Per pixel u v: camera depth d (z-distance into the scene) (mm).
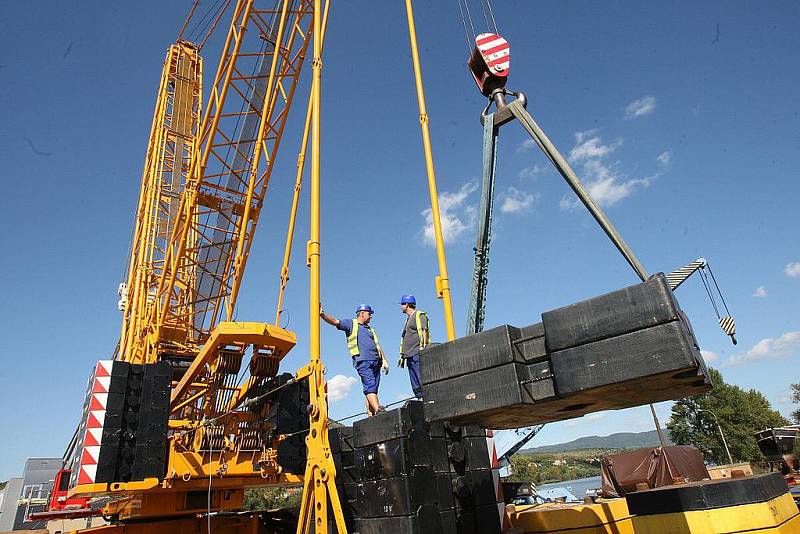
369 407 8039
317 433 6238
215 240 15414
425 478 5309
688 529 5102
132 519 10188
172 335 15500
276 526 11461
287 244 13086
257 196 15531
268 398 9883
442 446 5684
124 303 18547
